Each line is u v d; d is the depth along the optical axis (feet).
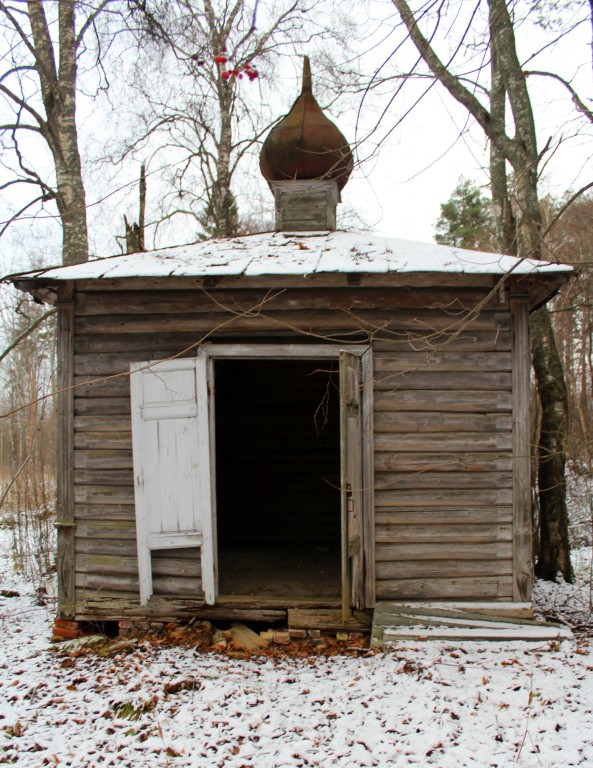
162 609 19.84
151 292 20.34
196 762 12.71
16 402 44.91
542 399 28.30
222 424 35.01
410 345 19.66
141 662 17.70
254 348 19.90
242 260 20.15
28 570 31.50
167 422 19.80
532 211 27.07
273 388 34.94
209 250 22.12
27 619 23.49
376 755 12.67
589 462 26.66
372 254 20.27
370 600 19.19
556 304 43.45
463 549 19.34
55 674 17.44
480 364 19.54
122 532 20.22
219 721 14.20
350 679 16.14
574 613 22.45
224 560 28.35
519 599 19.16
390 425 19.54
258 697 15.34
